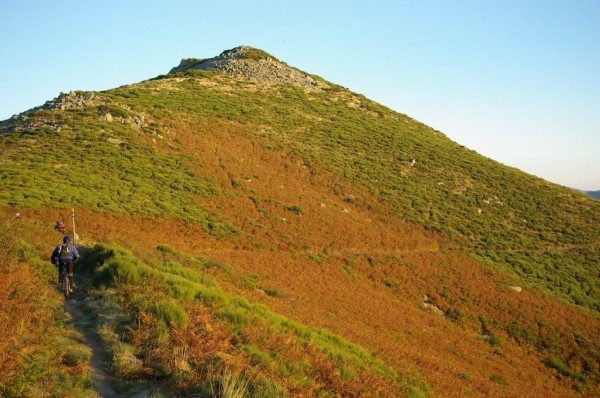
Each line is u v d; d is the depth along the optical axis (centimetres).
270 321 1423
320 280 2983
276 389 777
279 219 3888
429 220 4666
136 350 869
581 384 2570
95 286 1337
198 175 4269
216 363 835
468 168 6250
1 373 598
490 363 2453
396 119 8019
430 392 1569
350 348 1650
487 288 3516
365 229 4169
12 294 939
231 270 2522
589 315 3391
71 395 640
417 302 3181
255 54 9662
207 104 6462
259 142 5603
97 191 3297
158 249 2480
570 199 5866
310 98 7962
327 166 5425
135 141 4538
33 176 3253
